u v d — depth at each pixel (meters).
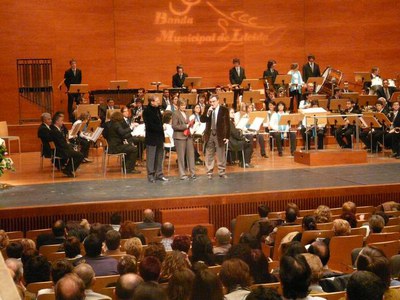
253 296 4.32
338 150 18.56
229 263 5.69
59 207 13.47
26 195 14.60
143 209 13.84
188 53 26.31
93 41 25.17
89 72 25.20
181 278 5.37
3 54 23.98
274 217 12.45
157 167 16.19
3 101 23.92
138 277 5.50
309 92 23.19
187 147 16.36
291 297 5.04
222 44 26.59
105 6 25.30
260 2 26.88
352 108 20.89
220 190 14.73
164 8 25.95
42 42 24.44
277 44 27.08
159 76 26.06
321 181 15.62
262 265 6.88
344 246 9.24
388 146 19.97
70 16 24.80
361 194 14.90
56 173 17.62
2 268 3.32
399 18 27.38
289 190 14.54
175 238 8.57
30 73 23.89
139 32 25.75
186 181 16.06
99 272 7.88
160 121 16.02
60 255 8.97
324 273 7.15
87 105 19.47
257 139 19.95
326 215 10.95
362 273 4.53
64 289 5.07
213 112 16.31
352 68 27.38
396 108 19.83
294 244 7.39
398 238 9.76
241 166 18.22
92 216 13.62
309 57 24.73
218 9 26.50
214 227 14.20
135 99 20.20
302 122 20.11
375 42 27.38
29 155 21.31
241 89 22.61
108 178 16.70
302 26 27.25
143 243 10.13
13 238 11.48
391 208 12.16
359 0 27.17
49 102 23.75
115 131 17.16
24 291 6.44
